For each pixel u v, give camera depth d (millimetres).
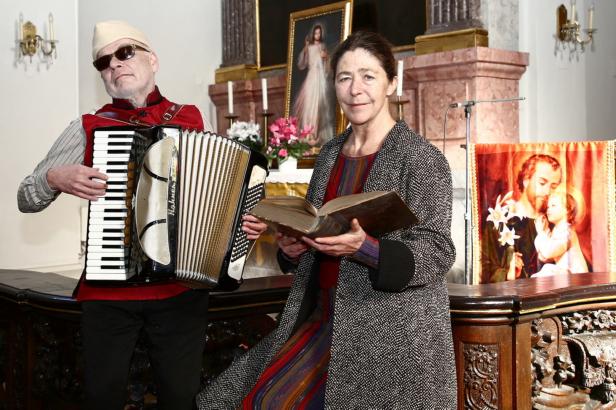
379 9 7770
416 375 2311
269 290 3537
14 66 6895
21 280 4051
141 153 2691
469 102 4914
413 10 7430
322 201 2588
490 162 4852
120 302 2791
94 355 2797
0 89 6809
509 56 6957
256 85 8836
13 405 3986
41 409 3861
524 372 3082
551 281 3531
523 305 2998
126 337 2832
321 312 2574
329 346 2484
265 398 2473
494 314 3000
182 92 9062
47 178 2783
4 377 4176
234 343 3621
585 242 4652
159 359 2865
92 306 2805
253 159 2814
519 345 3059
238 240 2818
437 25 7137
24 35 6895
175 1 8961
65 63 7203
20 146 6938
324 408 2354
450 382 2393
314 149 7898
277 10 8805
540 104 7359
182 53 9047
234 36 9211
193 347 2895
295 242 2604
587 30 7496
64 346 3664
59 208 7191
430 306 2385
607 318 3492
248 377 2631
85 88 8164
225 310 3418
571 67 7664
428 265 2312
